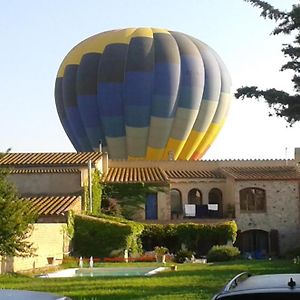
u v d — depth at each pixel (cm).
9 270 2777
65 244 3759
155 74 5978
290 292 574
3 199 2408
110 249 3984
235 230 4444
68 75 6244
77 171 4509
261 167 5284
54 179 4509
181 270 3014
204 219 4756
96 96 6041
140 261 3941
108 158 5694
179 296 1911
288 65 2242
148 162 5591
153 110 5994
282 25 2223
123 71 5994
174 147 6128
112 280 2480
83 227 4012
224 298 589
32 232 2930
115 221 4106
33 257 3088
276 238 4744
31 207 2847
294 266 3089
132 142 6028
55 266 3303
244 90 2238
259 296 578
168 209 4784
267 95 2222
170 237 4419
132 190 4816
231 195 4906
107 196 4831
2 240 2420
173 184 5103
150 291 2067
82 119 6119
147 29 6362
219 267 3147
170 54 6028
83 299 1869
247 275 707
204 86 6166
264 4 2203
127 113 5972
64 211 3856
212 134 6375
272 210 4775
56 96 6450
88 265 3544
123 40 6131
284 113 2217
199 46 6362
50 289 2147
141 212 4784
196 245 4416
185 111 6047
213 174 5231
